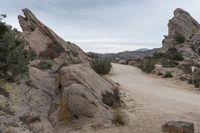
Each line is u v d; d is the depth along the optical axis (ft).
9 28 58.03
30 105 44.91
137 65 155.22
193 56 191.42
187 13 262.06
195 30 253.85
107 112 46.70
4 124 36.35
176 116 48.83
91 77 55.72
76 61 93.09
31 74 57.52
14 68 51.57
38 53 85.92
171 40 249.55
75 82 50.47
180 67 130.52
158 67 128.36
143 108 53.21
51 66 71.41
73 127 41.52
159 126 42.78
